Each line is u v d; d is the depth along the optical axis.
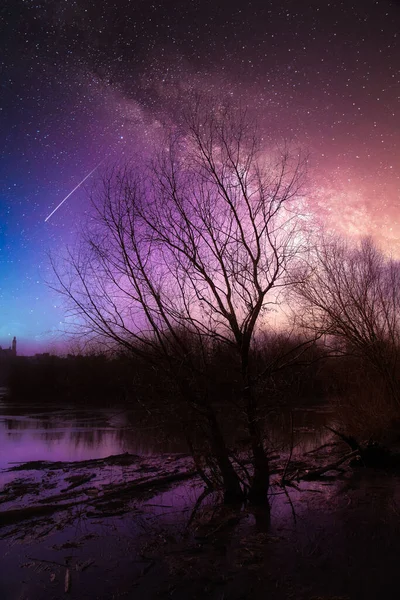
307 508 7.09
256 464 7.44
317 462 10.80
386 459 10.26
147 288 7.25
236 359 7.30
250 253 7.16
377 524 6.35
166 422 7.63
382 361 13.93
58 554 5.45
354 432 13.60
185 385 7.11
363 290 14.09
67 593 4.51
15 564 5.18
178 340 7.03
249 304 7.20
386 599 4.33
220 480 7.71
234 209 7.30
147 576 4.86
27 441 13.98
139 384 7.42
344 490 8.20
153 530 6.22
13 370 30.12
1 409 24.45
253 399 7.18
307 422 17.42
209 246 7.38
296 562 5.15
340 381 14.06
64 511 7.14
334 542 5.72
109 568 5.06
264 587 4.59
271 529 6.20
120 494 8.02
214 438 7.40
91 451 12.25
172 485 8.66
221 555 5.37
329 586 4.58
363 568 4.98
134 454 11.69
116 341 7.23
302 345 7.36
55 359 28.89
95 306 7.33
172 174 7.53
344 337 13.46
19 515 6.89
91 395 24.14
